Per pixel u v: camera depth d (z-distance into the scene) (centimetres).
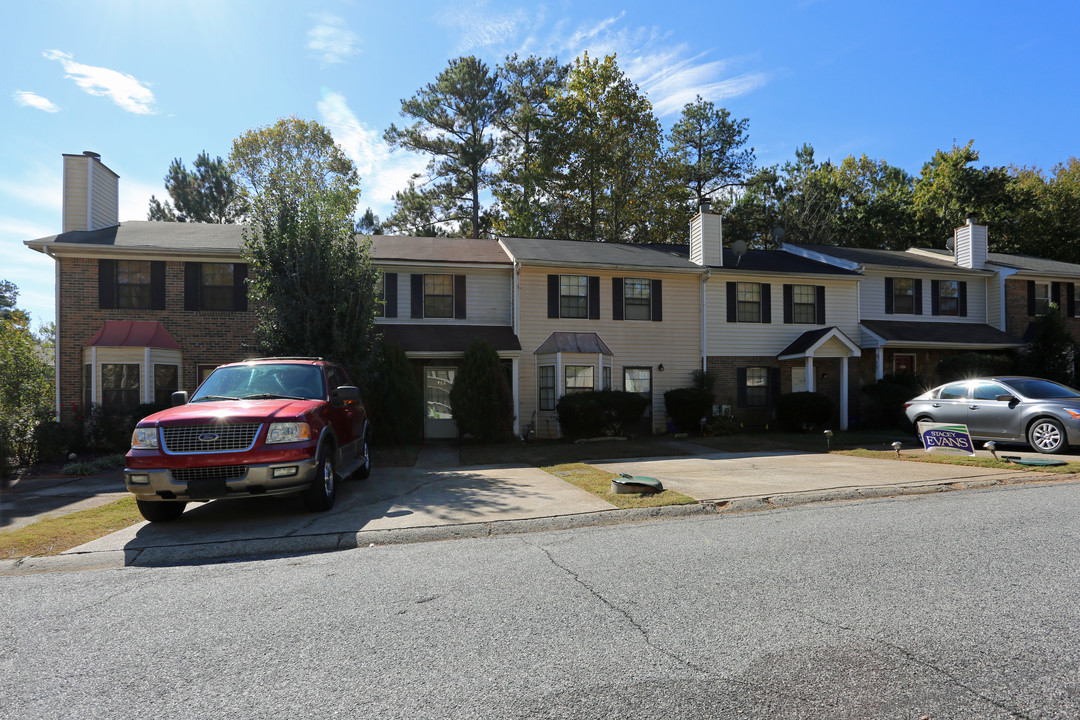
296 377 834
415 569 500
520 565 502
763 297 2058
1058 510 662
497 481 953
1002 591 406
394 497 835
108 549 591
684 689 285
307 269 1323
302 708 275
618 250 2106
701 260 2003
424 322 1817
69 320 1602
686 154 3900
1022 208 3266
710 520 664
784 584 432
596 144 2861
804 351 1908
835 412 2102
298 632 367
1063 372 2034
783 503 762
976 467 980
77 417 1443
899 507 706
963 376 1995
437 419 1825
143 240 1688
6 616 413
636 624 366
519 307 1831
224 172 3678
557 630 359
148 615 407
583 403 1616
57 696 292
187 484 639
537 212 3088
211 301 1670
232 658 332
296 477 668
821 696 275
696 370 1970
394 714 268
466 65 3244
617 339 1914
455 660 322
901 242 3509
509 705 273
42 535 646
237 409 692
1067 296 2373
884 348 2191
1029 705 263
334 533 632
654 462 1180
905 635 339
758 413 2039
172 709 277
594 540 586
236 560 559
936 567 462
